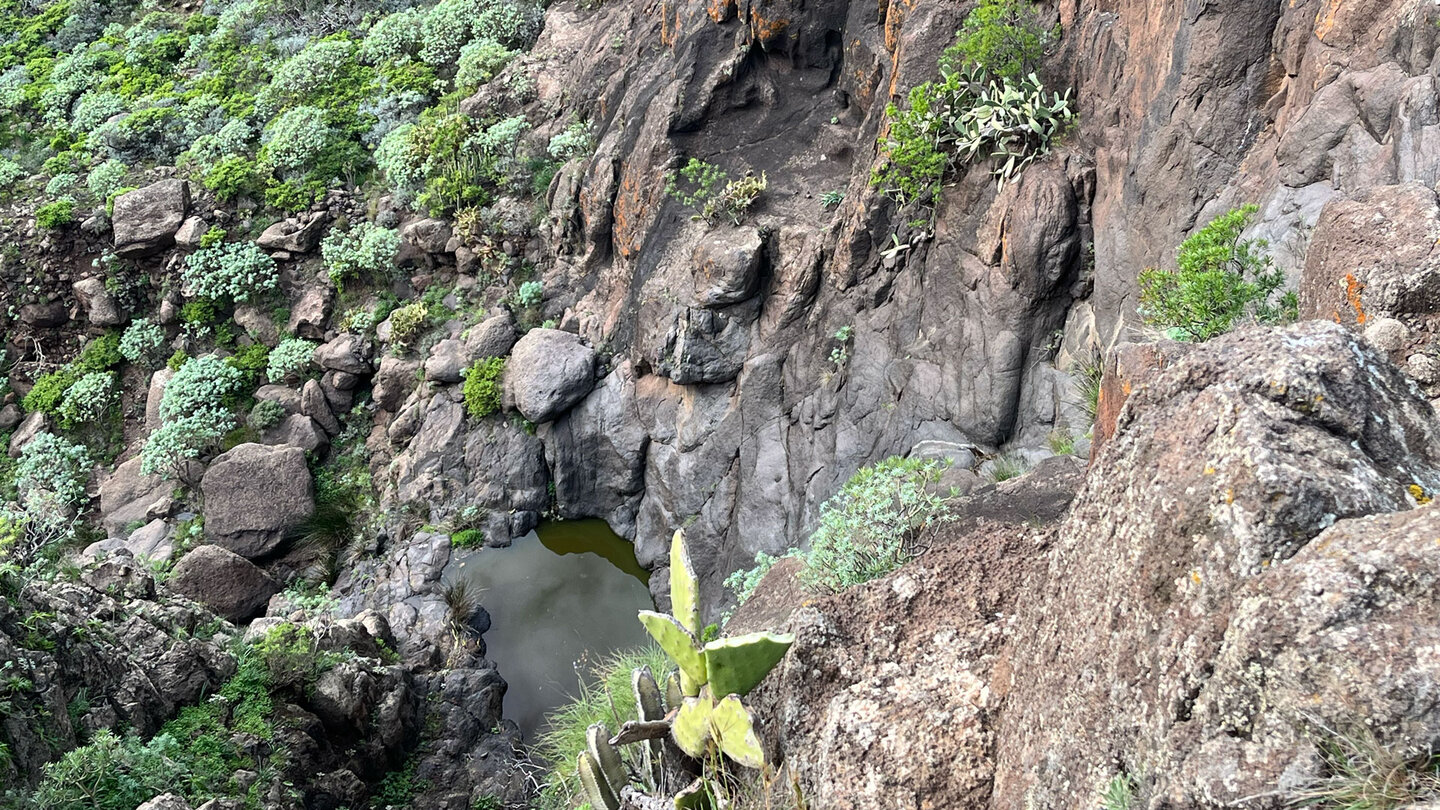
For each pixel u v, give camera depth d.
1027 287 8.73
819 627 3.71
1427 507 1.82
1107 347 8.12
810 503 10.48
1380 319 3.46
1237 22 6.84
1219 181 7.08
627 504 12.54
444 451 12.98
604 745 3.95
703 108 12.47
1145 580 2.21
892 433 9.86
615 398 12.54
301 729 8.17
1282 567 1.87
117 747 6.48
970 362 9.20
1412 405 2.25
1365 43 5.92
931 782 3.01
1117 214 8.05
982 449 9.11
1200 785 1.89
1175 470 2.20
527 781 9.07
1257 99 6.90
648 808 3.76
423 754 9.39
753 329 11.49
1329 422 2.12
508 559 12.39
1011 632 3.28
